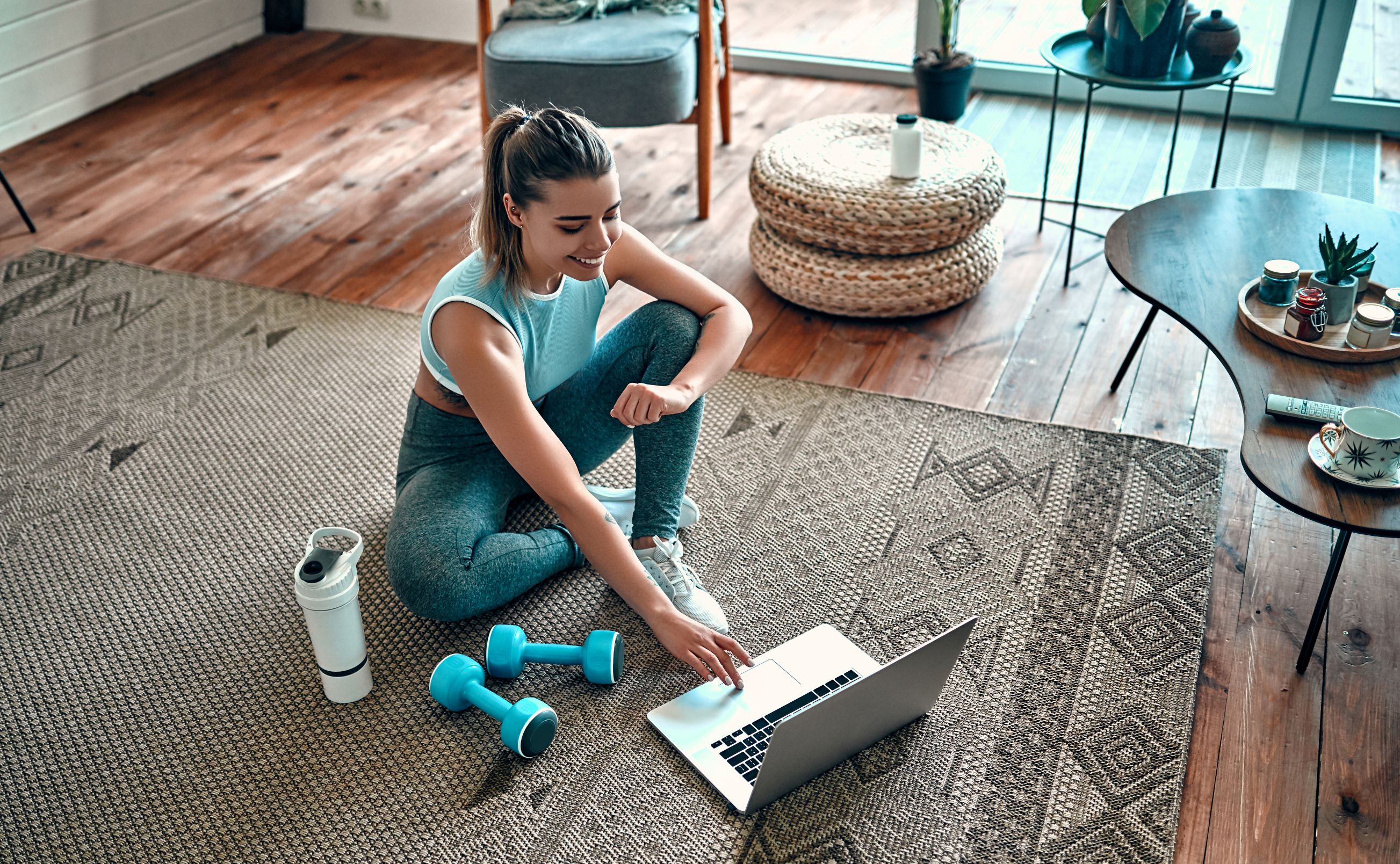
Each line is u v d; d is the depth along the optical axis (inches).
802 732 51.3
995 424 81.0
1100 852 52.2
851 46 143.3
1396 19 113.9
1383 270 69.0
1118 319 93.0
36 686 63.3
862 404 83.9
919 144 90.2
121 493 77.8
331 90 145.9
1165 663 61.7
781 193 92.5
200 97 144.6
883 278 91.4
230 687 62.8
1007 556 69.5
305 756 58.6
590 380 65.8
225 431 83.7
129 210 117.3
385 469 79.2
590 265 54.1
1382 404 58.9
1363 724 58.1
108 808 56.2
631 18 109.0
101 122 138.6
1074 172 117.2
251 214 115.9
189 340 94.9
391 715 60.7
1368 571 67.1
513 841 53.7
